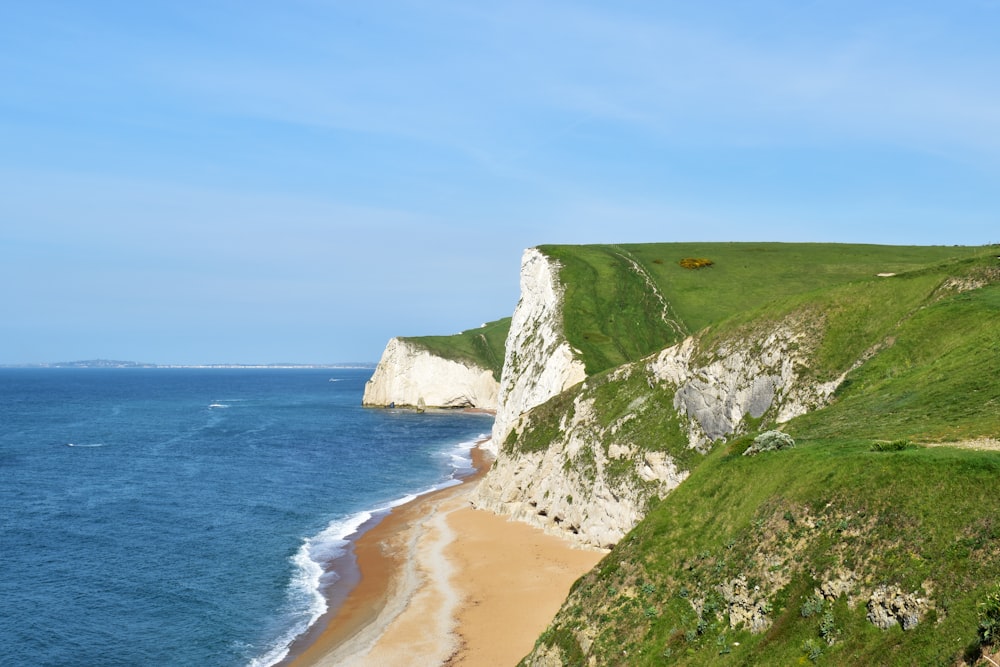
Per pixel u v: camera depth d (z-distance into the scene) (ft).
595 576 99.50
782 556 76.43
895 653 58.85
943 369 108.68
